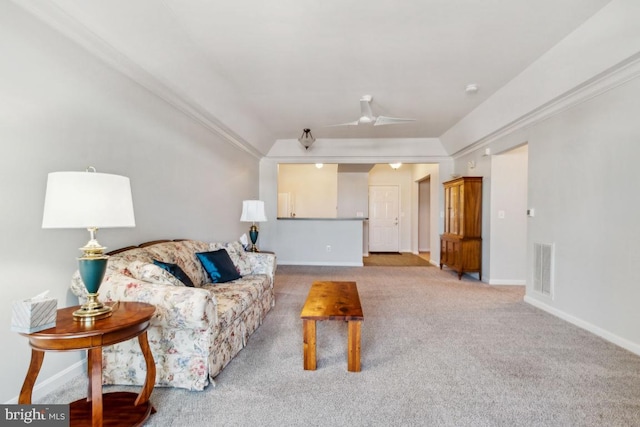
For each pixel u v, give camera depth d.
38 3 1.77
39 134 1.89
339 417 1.72
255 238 4.86
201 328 1.89
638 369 2.25
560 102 3.26
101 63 2.31
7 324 1.73
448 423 1.67
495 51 2.97
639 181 2.49
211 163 4.26
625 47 2.34
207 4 2.29
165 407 1.79
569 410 1.78
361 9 2.36
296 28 2.61
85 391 1.97
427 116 4.91
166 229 3.20
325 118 5.07
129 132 2.65
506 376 2.15
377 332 2.95
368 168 8.22
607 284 2.77
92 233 1.65
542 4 2.30
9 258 1.74
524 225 5.02
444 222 6.47
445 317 3.39
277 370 2.23
